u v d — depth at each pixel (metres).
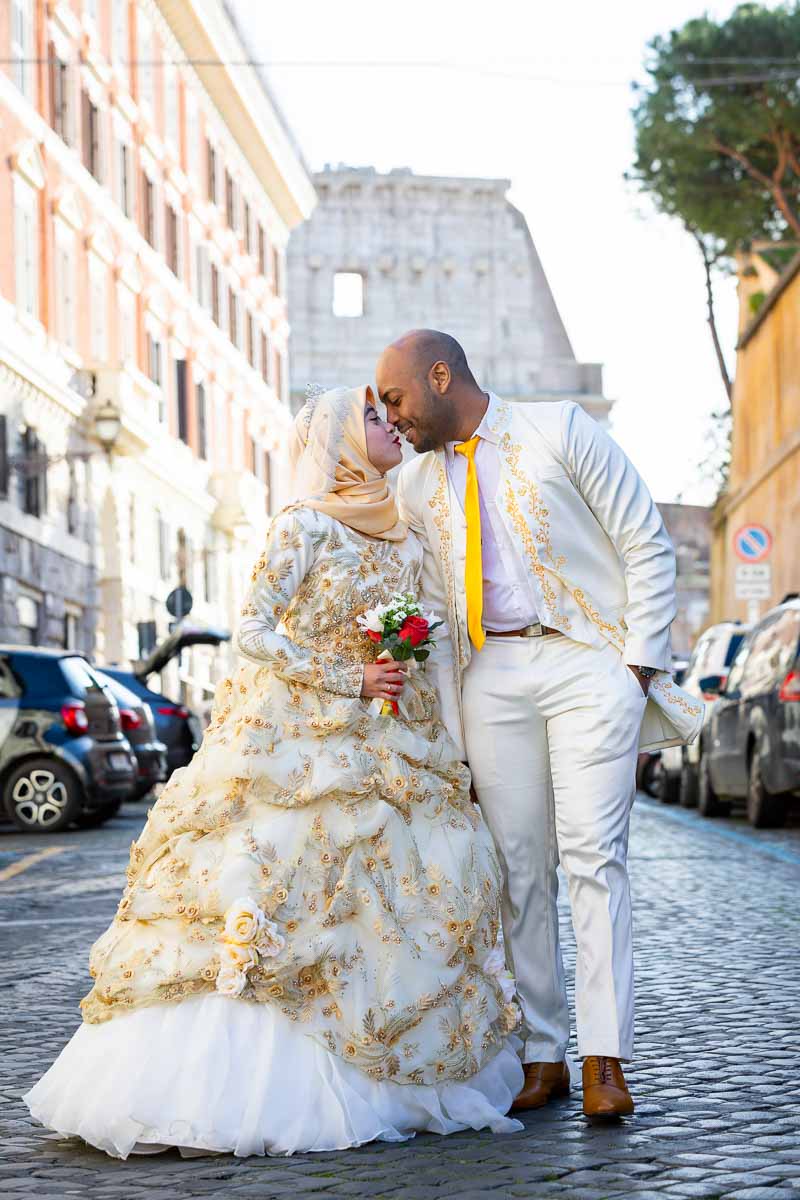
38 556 34.50
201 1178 4.57
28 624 34.00
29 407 34.31
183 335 48.00
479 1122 5.04
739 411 42.50
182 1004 4.93
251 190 58.91
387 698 5.22
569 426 5.31
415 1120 5.00
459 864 5.18
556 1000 5.46
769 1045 6.23
